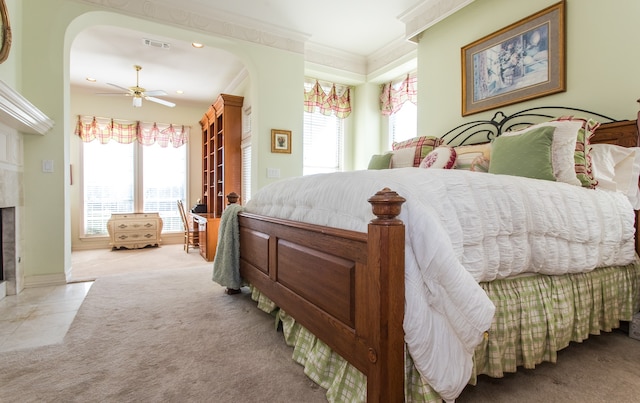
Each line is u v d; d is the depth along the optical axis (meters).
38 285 2.91
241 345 1.74
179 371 1.48
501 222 1.32
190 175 6.61
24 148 2.84
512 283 1.41
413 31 3.64
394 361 1.01
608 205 1.77
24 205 2.84
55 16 2.94
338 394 1.25
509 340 1.35
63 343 1.76
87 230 5.84
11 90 2.05
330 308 1.32
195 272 3.46
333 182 1.51
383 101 5.00
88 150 5.83
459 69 3.25
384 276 1.00
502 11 2.88
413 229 1.07
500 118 2.90
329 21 3.87
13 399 1.27
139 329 1.95
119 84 5.42
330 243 1.31
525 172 1.99
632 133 2.05
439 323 1.04
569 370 1.48
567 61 2.45
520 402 1.24
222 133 5.11
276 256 1.84
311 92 4.79
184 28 3.51
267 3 3.50
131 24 3.38
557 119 2.23
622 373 1.46
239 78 4.96
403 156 2.96
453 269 1.01
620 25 2.19
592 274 1.72
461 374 1.03
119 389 1.34
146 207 6.28
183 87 5.57
